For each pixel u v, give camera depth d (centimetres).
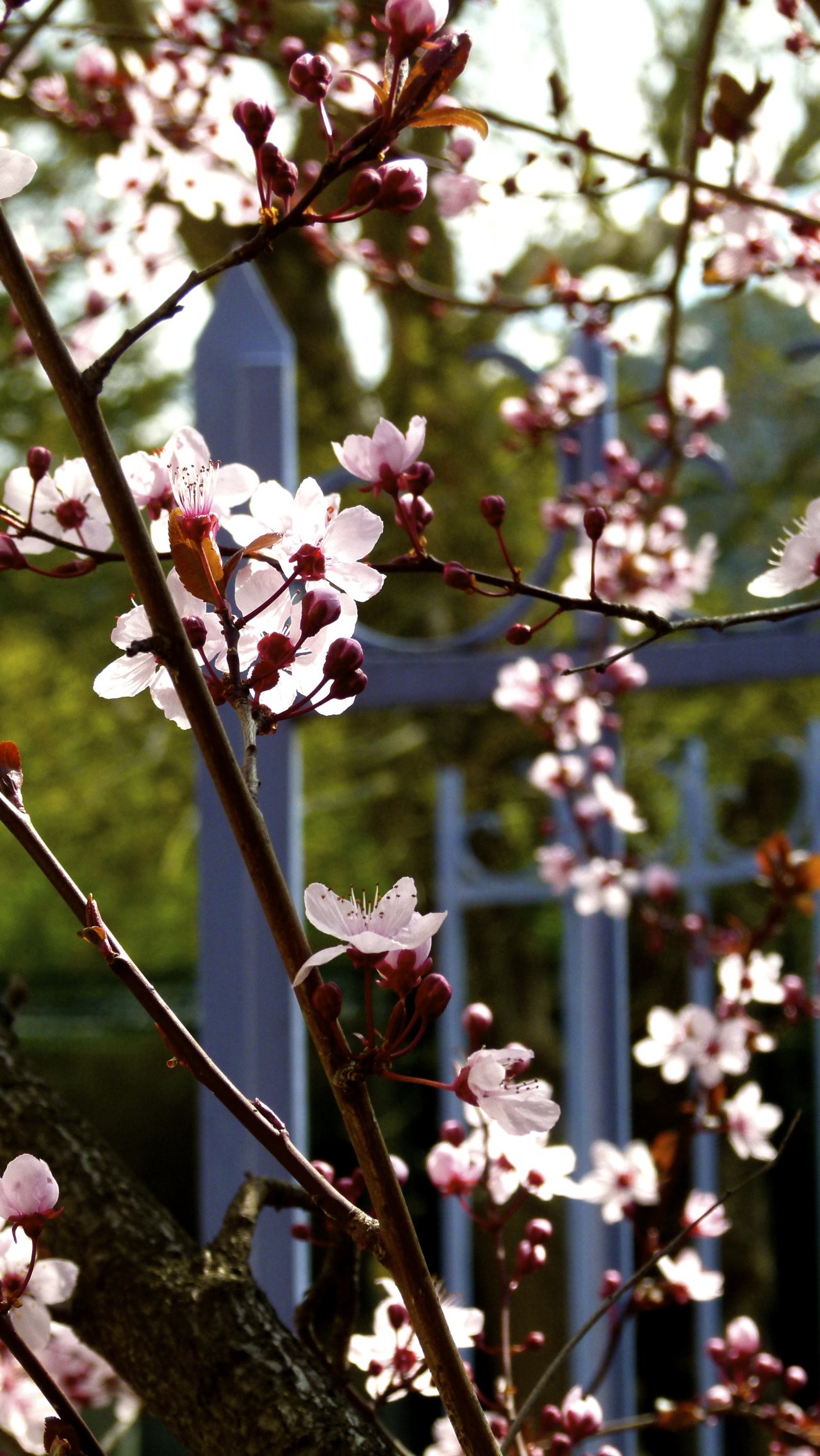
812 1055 312
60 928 518
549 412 118
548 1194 85
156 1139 404
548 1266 245
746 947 98
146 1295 81
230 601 78
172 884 436
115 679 74
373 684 113
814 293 99
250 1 123
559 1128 157
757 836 297
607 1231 115
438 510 277
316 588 74
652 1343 298
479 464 283
